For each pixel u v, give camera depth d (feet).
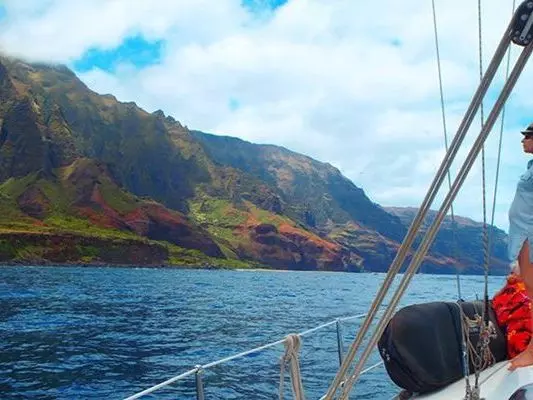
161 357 79.77
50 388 59.36
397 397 16.89
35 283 305.32
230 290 301.43
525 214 14.10
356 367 12.88
